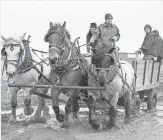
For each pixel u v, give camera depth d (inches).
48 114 306.8
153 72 341.7
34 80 269.1
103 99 250.8
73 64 250.8
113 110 247.6
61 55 245.6
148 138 223.3
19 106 371.9
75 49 262.1
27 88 263.6
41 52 288.8
